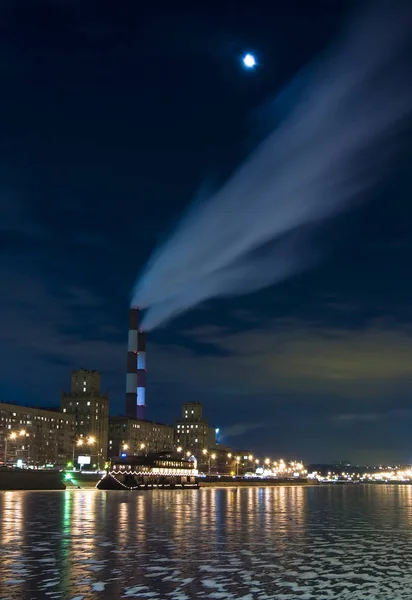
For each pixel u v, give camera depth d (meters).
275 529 79.94
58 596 38.97
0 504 114.44
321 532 76.88
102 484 198.38
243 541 66.00
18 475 172.12
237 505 131.75
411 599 39.28
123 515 94.75
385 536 72.81
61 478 187.25
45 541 62.91
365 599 39.25
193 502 138.62
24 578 44.06
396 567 50.09
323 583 43.59
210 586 42.31
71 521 83.38
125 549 58.25
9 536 66.75
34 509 103.06
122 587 41.66
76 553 55.25
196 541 65.12
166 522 85.88
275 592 40.84
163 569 48.19
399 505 150.50
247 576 45.81
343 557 55.38
